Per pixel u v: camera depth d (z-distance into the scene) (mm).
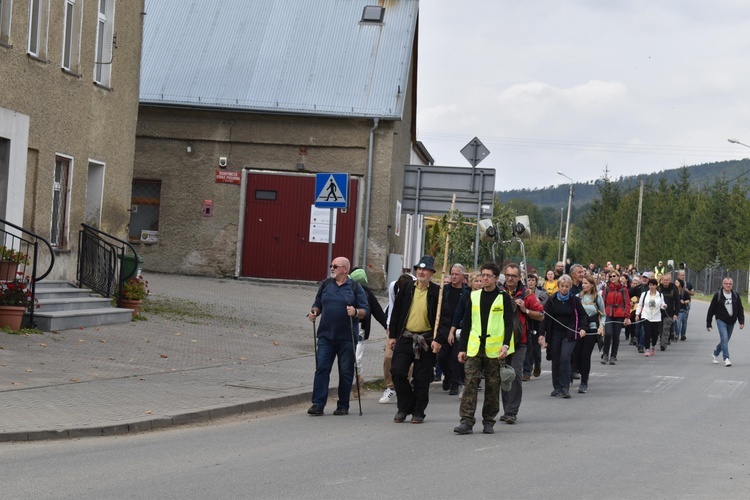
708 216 71562
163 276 32000
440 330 12258
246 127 33125
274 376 15133
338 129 32875
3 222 16844
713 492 8211
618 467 9297
